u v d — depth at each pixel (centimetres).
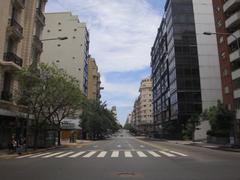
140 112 18162
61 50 8412
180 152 2698
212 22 7738
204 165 1562
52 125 3684
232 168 1420
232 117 4341
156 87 11394
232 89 4788
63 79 3167
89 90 10306
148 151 2836
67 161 1798
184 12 7806
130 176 1147
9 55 3084
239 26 4712
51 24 8531
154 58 11925
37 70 2980
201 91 7294
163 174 1205
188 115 7175
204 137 6162
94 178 1095
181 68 7400
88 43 9419
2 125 3041
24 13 3556
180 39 7606
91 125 7494
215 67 7438
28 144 3334
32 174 1208
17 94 2980
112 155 2294
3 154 2362
